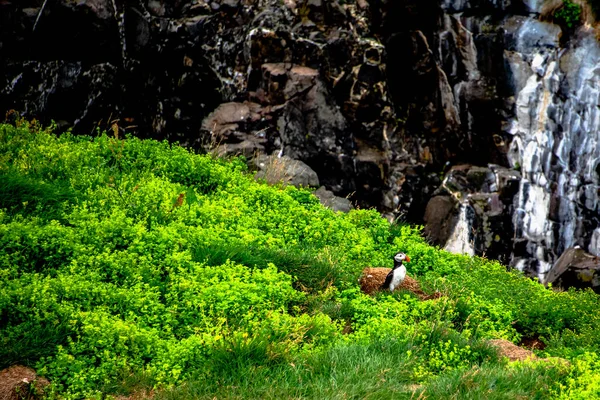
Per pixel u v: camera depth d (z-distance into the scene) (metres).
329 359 27.34
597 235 64.88
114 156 45.56
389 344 29.09
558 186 65.94
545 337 37.41
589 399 24.89
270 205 45.22
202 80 64.88
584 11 66.38
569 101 65.69
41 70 56.94
